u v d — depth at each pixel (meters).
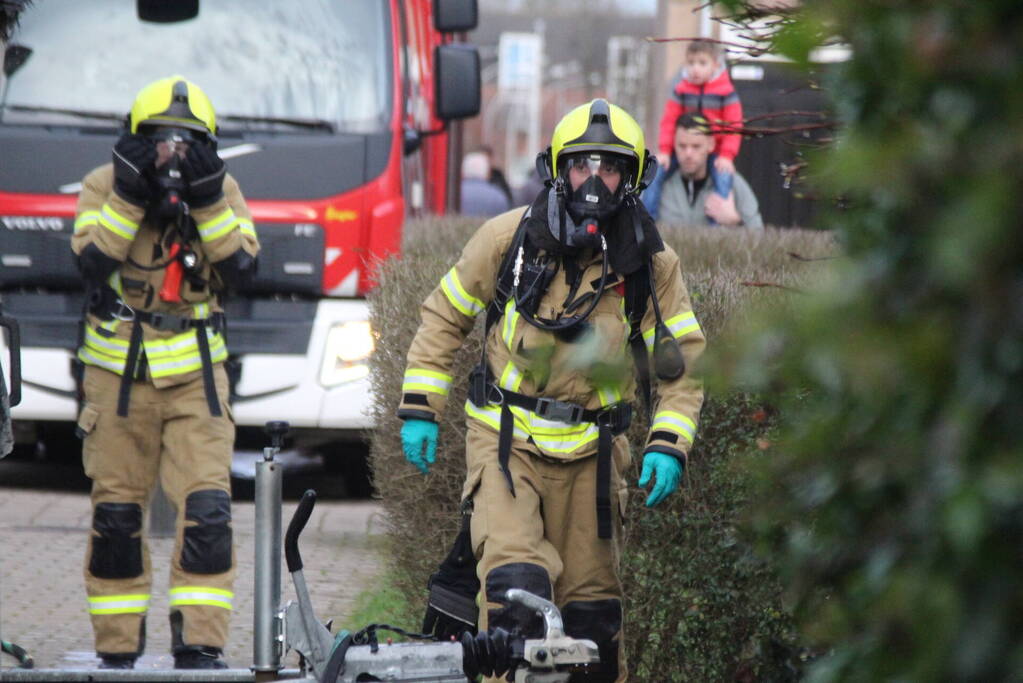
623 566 16.41
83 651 18.77
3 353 28.20
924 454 4.99
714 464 15.50
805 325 5.05
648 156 14.13
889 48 4.93
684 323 14.30
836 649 6.57
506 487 14.00
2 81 28.67
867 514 5.68
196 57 29.11
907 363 4.73
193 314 17.11
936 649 4.82
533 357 7.07
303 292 28.45
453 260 19.12
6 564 23.91
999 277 4.43
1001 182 4.27
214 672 14.17
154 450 17.05
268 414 28.48
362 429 28.38
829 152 5.03
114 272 16.86
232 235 16.88
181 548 16.69
